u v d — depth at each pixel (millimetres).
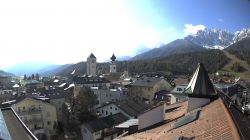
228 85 76125
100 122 62500
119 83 130875
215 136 11586
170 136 14867
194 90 20484
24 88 121062
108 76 167875
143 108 75250
